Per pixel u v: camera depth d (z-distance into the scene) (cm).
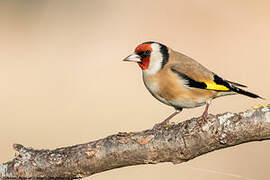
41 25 2052
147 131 591
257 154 956
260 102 1387
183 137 570
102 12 2158
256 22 1875
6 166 602
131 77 1672
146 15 2081
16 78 1653
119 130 1227
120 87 1580
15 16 2116
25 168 597
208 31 1856
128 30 1959
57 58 1802
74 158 591
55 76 1662
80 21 2094
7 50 1866
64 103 1446
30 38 1944
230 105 1373
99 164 592
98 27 2002
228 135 554
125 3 2262
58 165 593
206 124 562
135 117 1327
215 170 857
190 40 1820
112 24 2038
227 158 948
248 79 1527
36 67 1744
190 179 809
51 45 1892
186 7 2109
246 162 909
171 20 1986
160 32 1905
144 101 1472
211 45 1767
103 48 1864
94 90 1548
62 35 1945
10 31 2005
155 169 859
